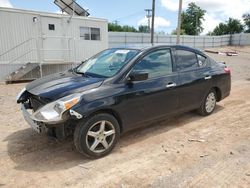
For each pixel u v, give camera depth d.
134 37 35.44
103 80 3.71
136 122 4.00
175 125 4.95
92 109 3.36
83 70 4.41
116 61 4.16
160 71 4.35
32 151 3.81
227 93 5.89
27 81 11.65
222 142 4.15
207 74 5.19
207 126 4.91
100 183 3.00
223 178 3.09
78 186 2.94
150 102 4.11
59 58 13.29
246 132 4.59
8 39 11.54
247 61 22.30
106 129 3.67
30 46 12.22
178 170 3.28
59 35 13.08
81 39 13.97
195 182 3.00
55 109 3.24
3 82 11.27
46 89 3.60
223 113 5.73
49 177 3.12
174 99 4.52
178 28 16.88
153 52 4.31
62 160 3.54
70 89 3.48
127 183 2.99
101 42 14.84
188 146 4.01
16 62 11.91
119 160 3.55
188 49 4.98
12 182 3.02
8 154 3.71
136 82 3.93
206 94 5.28
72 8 14.59
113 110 3.64
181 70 4.70
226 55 29.61
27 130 4.68
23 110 3.93
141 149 3.90
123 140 4.23
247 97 7.38
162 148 3.94
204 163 3.46
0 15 11.16
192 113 5.70
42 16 12.34
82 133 3.38
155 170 3.28
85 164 3.44
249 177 3.11
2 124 5.03
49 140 4.19
